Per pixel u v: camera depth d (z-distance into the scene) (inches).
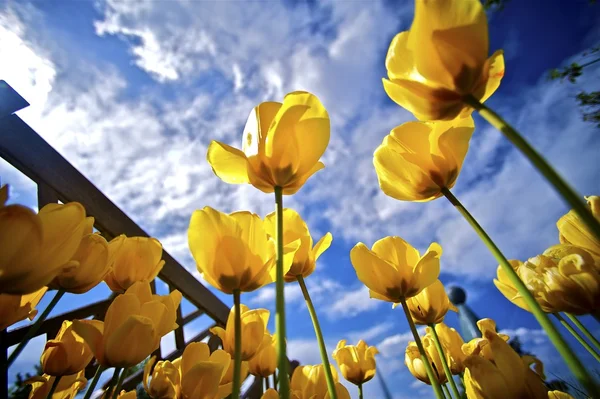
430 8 6.5
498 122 5.6
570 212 7.8
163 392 10.9
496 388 6.9
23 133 23.0
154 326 8.6
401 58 7.1
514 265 9.0
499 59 6.6
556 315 9.7
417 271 10.4
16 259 5.3
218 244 7.6
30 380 9.3
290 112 7.9
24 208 5.4
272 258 7.8
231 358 11.4
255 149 8.0
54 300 8.7
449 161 8.3
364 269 10.6
